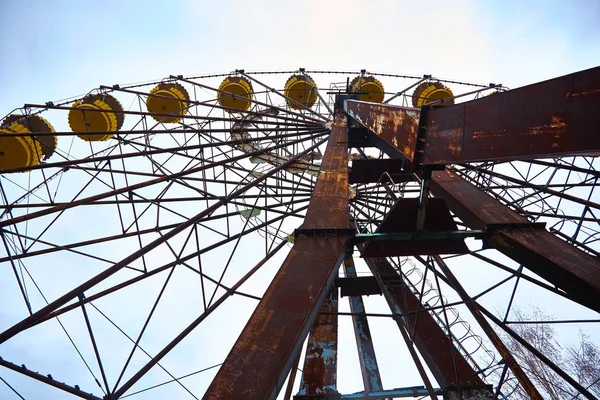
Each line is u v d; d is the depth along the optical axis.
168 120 21.92
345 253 6.29
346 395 9.53
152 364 9.59
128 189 11.81
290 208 15.82
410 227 6.75
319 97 21.92
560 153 3.21
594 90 2.93
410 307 10.91
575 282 5.69
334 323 11.20
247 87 24.09
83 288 8.12
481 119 4.26
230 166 16.53
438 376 9.65
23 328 7.19
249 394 3.52
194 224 11.20
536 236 6.62
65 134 13.47
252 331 4.21
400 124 6.64
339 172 8.30
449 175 9.67
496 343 8.16
